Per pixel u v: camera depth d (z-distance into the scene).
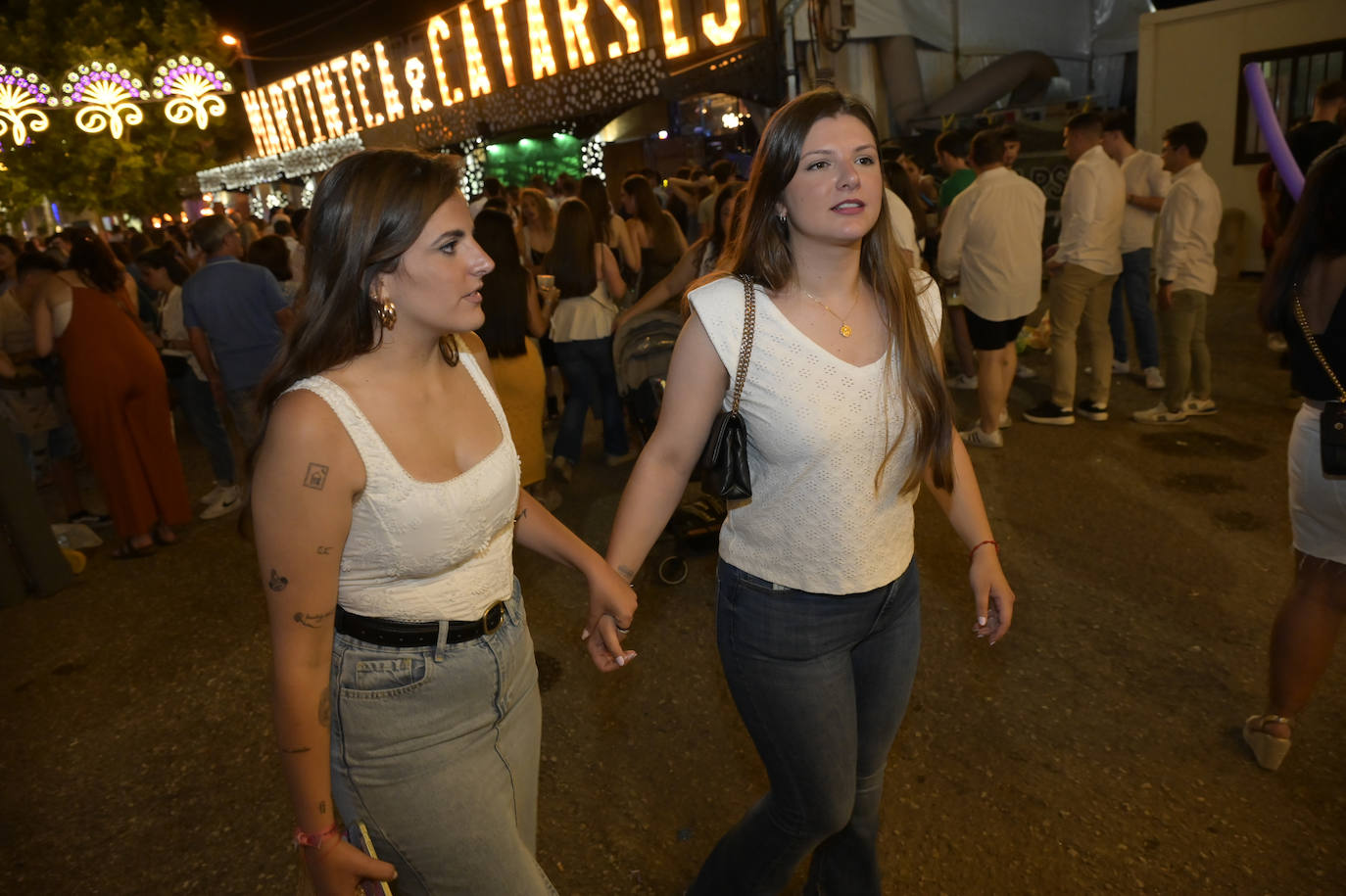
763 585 1.66
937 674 3.19
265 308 4.93
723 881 1.93
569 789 2.78
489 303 4.03
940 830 2.47
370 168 1.29
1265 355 6.71
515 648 1.54
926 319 1.67
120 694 3.64
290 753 1.33
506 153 13.31
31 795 3.04
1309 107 8.98
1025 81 12.51
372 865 1.39
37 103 9.37
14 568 4.55
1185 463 4.88
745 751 2.90
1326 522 2.34
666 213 6.65
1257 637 3.25
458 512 1.38
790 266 1.57
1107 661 3.18
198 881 2.57
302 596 1.30
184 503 5.18
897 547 1.70
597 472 5.57
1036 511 4.45
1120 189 5.31
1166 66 9.85
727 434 1.59
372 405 1.33
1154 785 2.58
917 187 8.08
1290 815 2.43
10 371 4.92
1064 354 5.53
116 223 21.28
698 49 7.99
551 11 9.41
